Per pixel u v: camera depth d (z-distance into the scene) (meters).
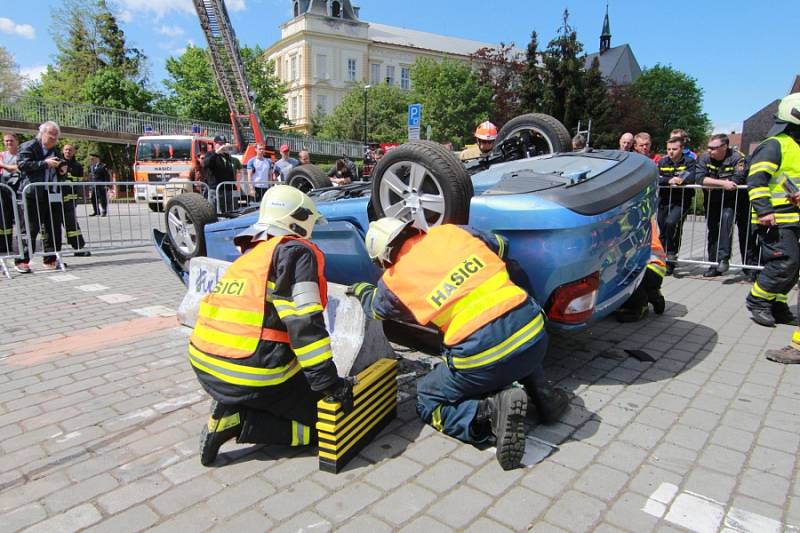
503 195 3.45
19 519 2.36
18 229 7.66
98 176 18.22
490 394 2.80
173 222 6.14
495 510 2.37
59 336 4.88
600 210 3.30
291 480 2.62
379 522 2.30
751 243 6.86
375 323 3.78
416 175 3.72
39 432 3.13
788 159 4.55
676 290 6.50
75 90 40.25
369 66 70.56
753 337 4.70
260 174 12.67
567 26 31.70
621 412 3.31
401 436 3.05
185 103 41.06
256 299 2.56
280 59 71.31
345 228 4.19
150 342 4.69
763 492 2.48
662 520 2.30
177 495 2.52
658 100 58.69
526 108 33.41
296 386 2.74
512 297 2.67
